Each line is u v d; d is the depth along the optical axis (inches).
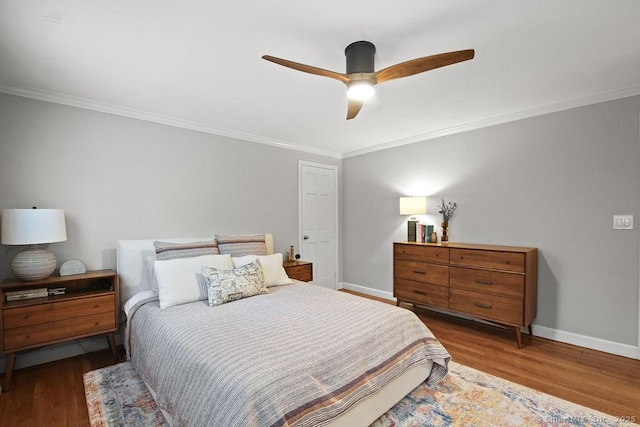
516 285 110.7
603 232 106.7
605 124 105.5
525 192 123.8
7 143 95.2
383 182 176.4
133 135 119.2
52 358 101.7
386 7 60.2
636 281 101.0
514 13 62.2
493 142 132.3
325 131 148.6
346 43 73.2
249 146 154.6
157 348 73.0
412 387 80.7
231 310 86.6
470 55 60.3
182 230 131.6
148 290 107.7
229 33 69.1
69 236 105.4
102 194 112.2
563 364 98.3
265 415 47.9
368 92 72.4
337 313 83.9
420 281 139.4
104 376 91.5
